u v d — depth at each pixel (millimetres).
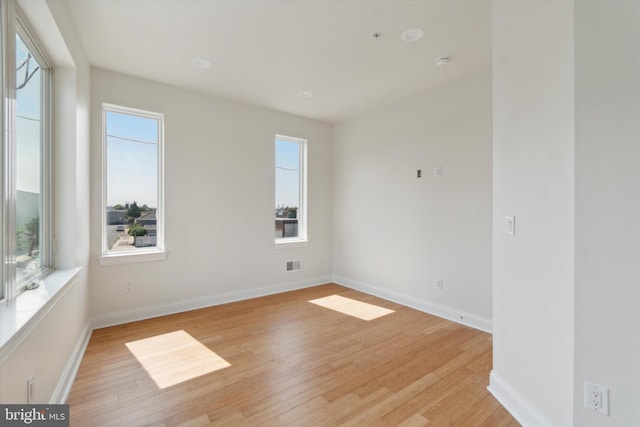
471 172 3168
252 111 4113
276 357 2463
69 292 2064
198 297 3684
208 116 3732
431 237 3553
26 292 1623
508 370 1859
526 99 1691
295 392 1990
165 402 1866
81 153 2471
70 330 2098
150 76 3217
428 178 3588
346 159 4773
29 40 1787
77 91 2309
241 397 1929
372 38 2502
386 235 4125
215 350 2574
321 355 2506
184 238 3578
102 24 2293
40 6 1597
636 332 1197
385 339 2828
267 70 3082
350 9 2141
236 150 3971
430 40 2531
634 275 1198
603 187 1260
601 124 1262
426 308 3592
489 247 3023
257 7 2119
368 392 2000
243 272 4059
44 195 2045
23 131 1720
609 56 1242
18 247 1645
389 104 4059
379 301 3996
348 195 4738
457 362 2406
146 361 2369
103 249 3113
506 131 1873
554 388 1481
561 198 1438
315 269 4844
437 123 3486
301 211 4816
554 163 1482
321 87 3504
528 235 1681
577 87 1312
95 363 2328
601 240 1265
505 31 1873
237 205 3988
